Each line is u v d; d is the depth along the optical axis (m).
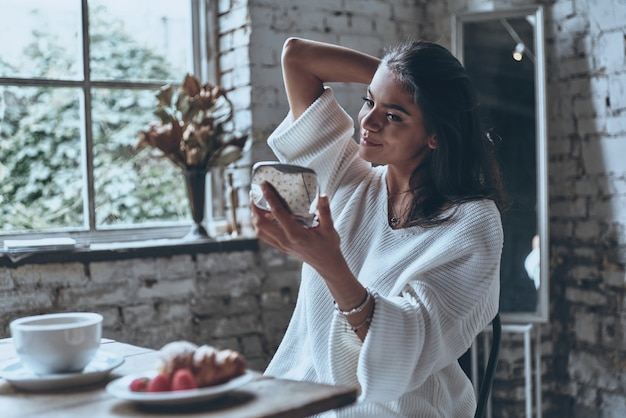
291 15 2.69
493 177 1.53
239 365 0.97
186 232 2.71
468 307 1.35
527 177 2.66
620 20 2.52
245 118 2.64
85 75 2.52
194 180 2.50
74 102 2.51
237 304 2.61
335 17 2.78
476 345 2.74
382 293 1.41
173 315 2.48
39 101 2.45
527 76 2.65
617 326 2.58
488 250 1.39
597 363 2.66
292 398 0.95
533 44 2.64
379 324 1.20
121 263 2.39
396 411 1.38
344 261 1.17
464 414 1.51
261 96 2.64
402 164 1.52
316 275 1.50
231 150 2.53
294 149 1.65
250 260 2.63
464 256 1.38
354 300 1.20
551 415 2.80
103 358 1.15
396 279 1.41
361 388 1.30
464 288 1.35
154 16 2.65
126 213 2.60
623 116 2.53
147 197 2.64
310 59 1.68
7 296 2.21
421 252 1.41
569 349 2.75
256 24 2.61
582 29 2.65
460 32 2.72
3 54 2.39
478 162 1.49
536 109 2.64
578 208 2.70
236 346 2.61
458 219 1.42
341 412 1.39
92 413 0.91
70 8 2.49
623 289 2.56
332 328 1.28
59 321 1.10
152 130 2.44
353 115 2.83
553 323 2.79
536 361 2.72
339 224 1.55
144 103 2.64
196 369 0.95
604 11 2.57
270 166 1.10
